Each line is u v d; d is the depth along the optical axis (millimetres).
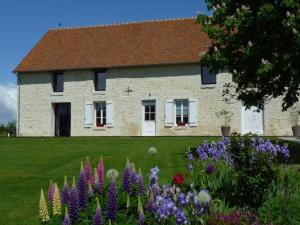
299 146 20188
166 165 15539
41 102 34469
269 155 9414
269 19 16062
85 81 33500
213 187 8328
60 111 34688
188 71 31375
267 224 6703
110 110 32781
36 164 16812
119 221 6562
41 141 24781
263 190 8000
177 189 6965
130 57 32875
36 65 34656
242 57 16766
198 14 17875
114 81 32875
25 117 34812
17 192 12234
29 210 10289
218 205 7613
